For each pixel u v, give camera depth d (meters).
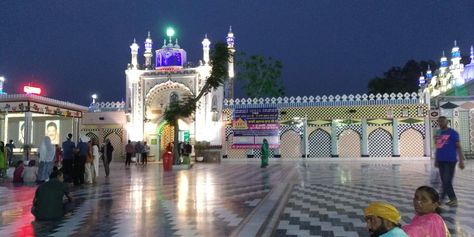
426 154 22.91
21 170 12.98
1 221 6.59
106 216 6.86
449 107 22.61
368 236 5.31
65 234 5.63
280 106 24.58
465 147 24.14
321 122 24.14
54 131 22.28
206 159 24.20
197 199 8.63
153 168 19.50
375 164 20.25
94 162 12.59
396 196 8.69
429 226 2.83
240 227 5.81
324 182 11.70
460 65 29.22
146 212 7.16
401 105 23.25
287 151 24.27
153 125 26.03
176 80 25.72
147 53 27.20
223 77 19.58
